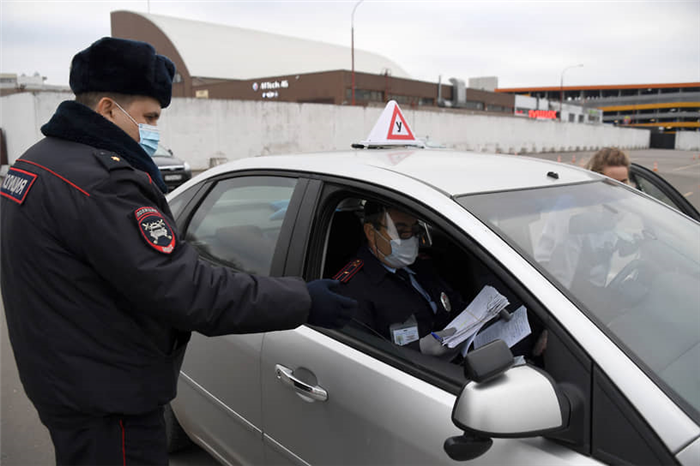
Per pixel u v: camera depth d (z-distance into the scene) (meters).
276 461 1.75
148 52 1.26
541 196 1.61
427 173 1.64
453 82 48.75
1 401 3.23
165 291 1.09
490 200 1.48
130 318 1.20
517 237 1.34
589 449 1.01
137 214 1.12
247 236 2.01
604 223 1.59
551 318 1.13
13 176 1.22
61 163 1.16
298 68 56.50
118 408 1.19
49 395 1.19
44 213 1.13
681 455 0.91
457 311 1.95
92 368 1.17
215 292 1.14
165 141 19.92
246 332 1.18
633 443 0.96
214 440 2.09
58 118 1.21
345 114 26.22
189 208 2.37
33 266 1.14
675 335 1.23
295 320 1.21
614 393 1.00
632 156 38.88
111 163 1.15
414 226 1.75
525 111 59.34
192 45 51.53
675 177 18.03
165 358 1.26
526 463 1.06
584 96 126.19
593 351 1.05
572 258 1.38
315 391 1.54
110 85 1.24
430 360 1.40
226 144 21.61
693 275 1.51
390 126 2.38
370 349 1.50
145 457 1.26
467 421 0.98
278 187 1.95
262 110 22.58
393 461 1.33
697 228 1.80
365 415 1.40
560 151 45.03
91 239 1.10
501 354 1.02
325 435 1.53
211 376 2.03
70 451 1.22
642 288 1.38
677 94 117.38
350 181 1.65
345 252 2.02
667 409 0.97
